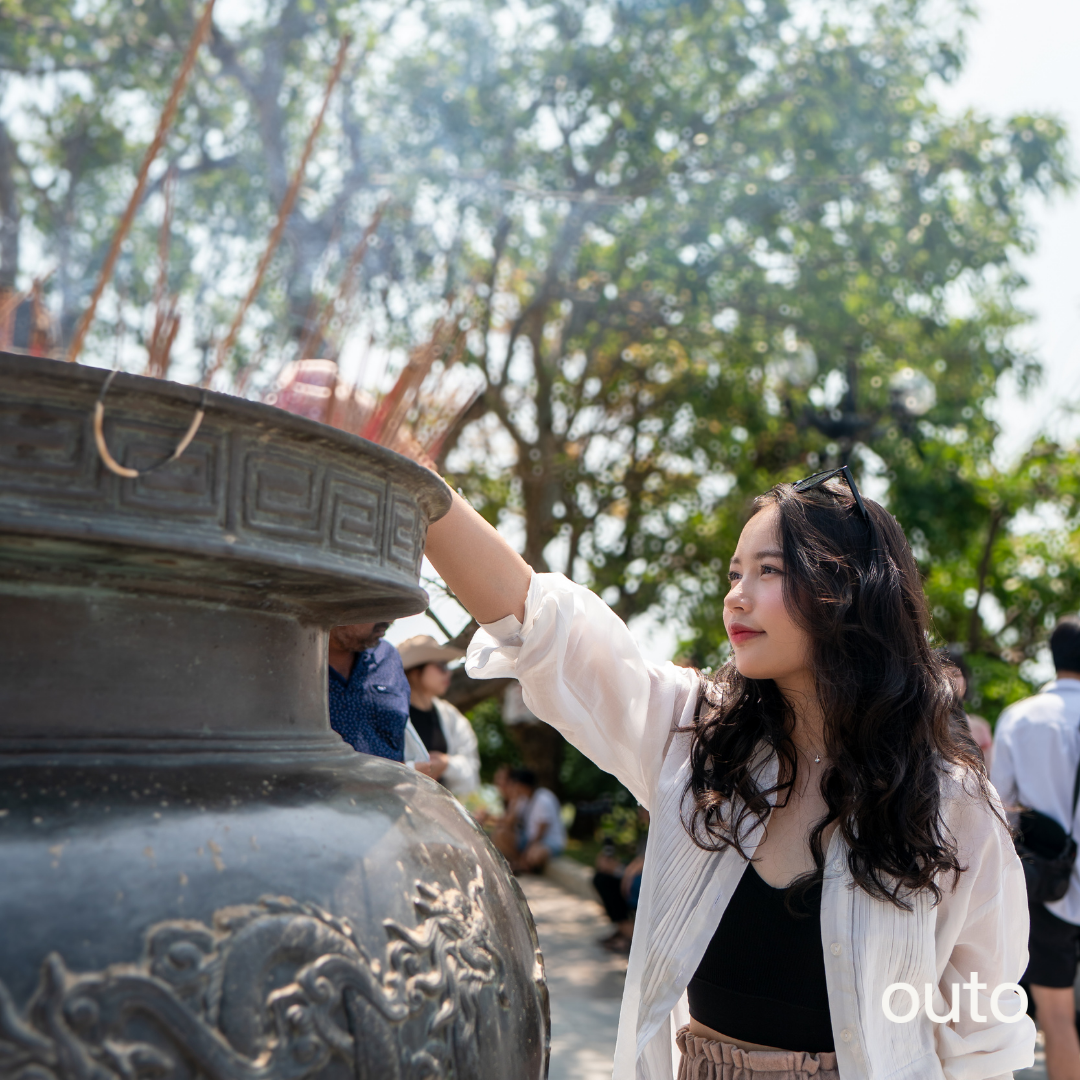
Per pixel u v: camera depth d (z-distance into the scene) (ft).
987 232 29.12
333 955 2.45
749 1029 4.44
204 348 7.66
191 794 2.52
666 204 26.27
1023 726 10.53
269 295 21.04
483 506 31.86
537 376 28.91
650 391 34.30
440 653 10.77
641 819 19.79
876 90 27.30
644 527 36.58
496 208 24.62
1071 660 10.84
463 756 12.27
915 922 4.36
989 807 4.57
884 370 30.27
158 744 2.61
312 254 21.47
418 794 3.22
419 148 25.03
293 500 2.65
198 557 2.46
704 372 31.55
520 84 25.86
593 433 33.19
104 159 27.71
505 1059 2.91
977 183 28.78
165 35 26.05
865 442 27.27
